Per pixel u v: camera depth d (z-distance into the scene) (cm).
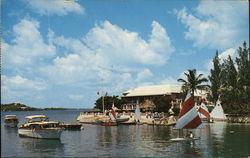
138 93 11994
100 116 10594
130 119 9700
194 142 4903
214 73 9188
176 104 10331
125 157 3834
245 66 8806
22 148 4594
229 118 8494
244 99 8375
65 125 7500
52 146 4828
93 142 5184
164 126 8081
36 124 5806
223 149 4266
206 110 8544
